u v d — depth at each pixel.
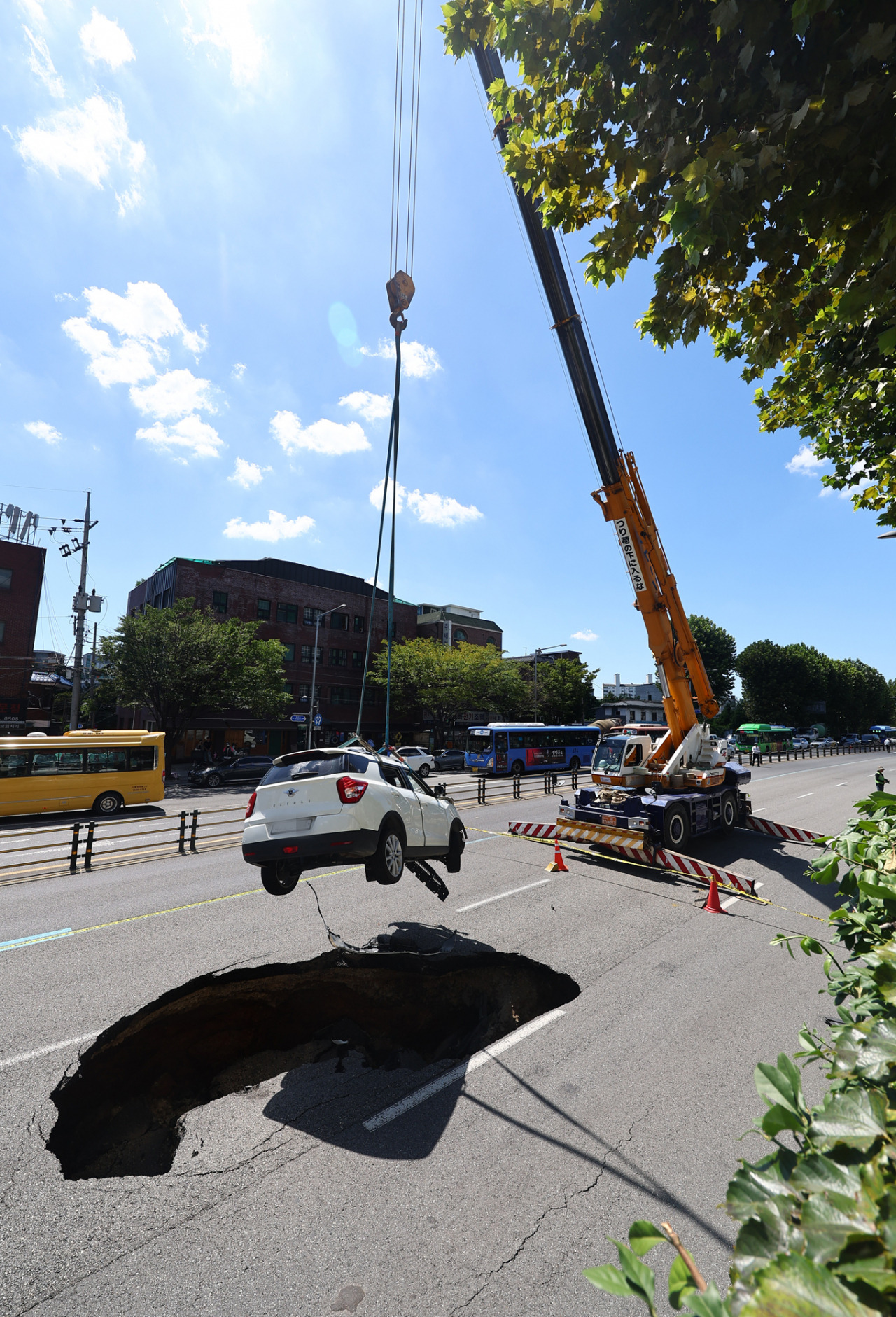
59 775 17.75
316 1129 3.78
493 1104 3.99
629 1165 3.40
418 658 40.94
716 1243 2.90
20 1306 2.57
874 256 2.54
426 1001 5.66
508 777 30.11
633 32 2.89
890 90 2.21
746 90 2.64
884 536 6.95
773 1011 5.21
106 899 8.58
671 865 9.73
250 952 6.48
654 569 11.16
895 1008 1.29
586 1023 5.04
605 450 10.30
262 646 31.66
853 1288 0.71
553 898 8.69
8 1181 3.28
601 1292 2.64
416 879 9.64
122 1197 3.20
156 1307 2.57
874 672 83.38
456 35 3.52
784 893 9.06
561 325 9.80
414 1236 2.94
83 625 27.69
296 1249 2.86
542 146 3.55
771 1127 1.08
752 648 69.00
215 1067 4.61
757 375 3.83
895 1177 0.90
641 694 75.94
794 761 41.66
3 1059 4.43
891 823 2.33
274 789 5.97
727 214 2.67
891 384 4.87
